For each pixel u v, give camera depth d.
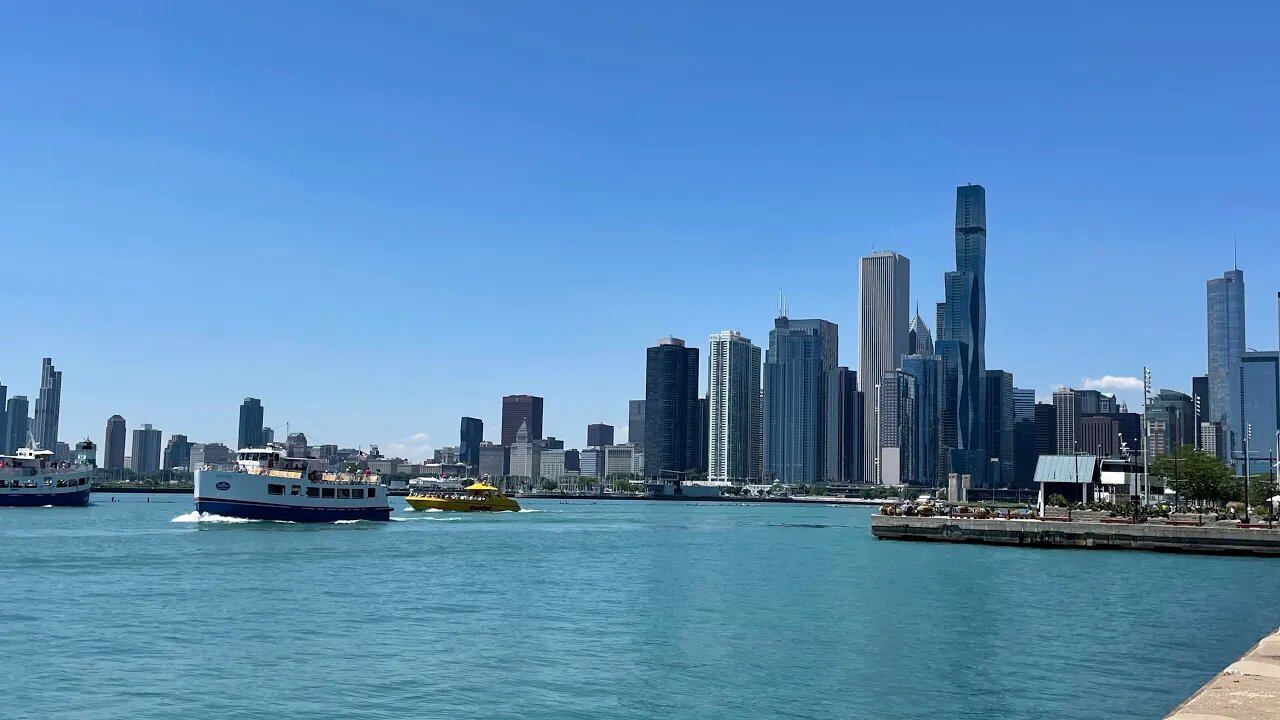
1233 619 77.56
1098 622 75.69
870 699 50.12
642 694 51.00
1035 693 51.41
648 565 126.00
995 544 158.50
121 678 53.28
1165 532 144.38
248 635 66.75
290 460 171.50
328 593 89.25
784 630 71.62
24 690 50.47
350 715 46.34
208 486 161.88
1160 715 46.97
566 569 118.50
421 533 174.88
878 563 128.62
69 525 180.12
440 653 61.41
